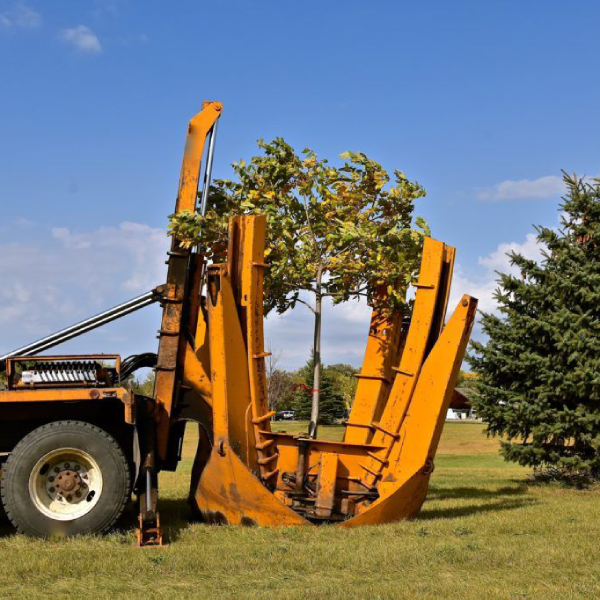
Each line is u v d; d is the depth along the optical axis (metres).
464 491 14.48
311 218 11.84
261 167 11.69
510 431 15.68
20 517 7.97
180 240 9.41
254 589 5.93
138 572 6.52
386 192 11.81
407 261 10.71
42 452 8.09
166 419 9.16
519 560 7.02
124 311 9.40
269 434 9.23
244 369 9.18
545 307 15.42
